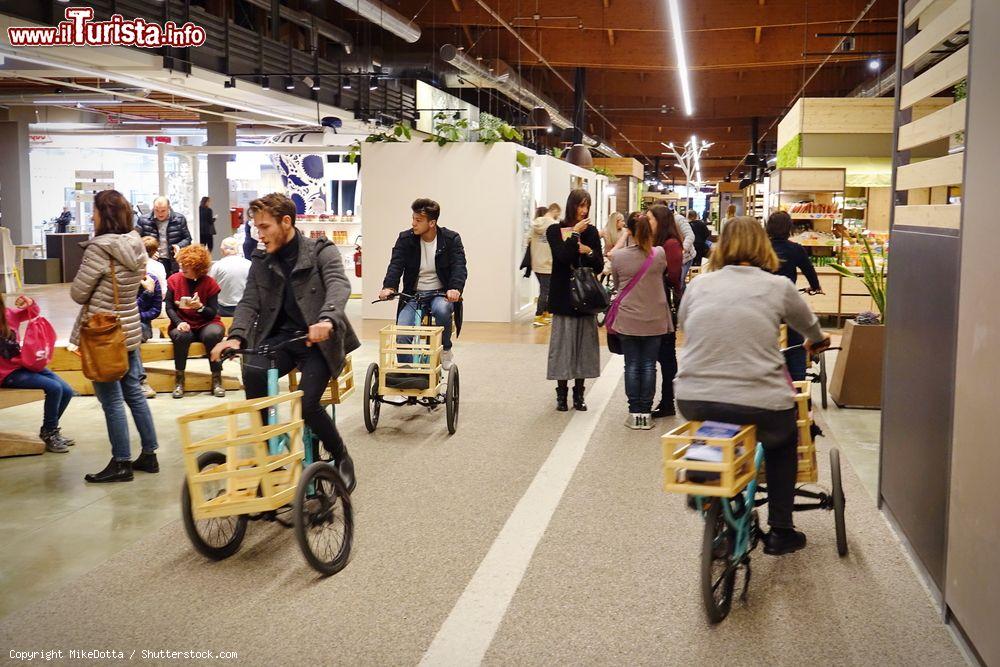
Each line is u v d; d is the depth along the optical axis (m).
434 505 4.95
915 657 3.22
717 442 3.27
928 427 3.88
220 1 17.06
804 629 3.44
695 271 15.95
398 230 13.89
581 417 7.20
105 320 5.20
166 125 27.70
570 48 21.55
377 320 13.65
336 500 4.54
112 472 5.41
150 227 11.59
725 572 3.50
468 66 19.20
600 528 4.58
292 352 4.55
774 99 32.59
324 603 3.67
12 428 6.74
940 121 4.04
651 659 3.21
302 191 23.00
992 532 2.96
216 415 3.78
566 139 26.62
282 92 17.20
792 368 6.36
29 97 22.27
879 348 7.67
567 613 3.58
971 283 3.25
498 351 10.72
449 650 3.27
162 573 3.98
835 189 14.45
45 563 4.13
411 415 7.25
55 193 30.44
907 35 4.80
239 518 4.27
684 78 22.56
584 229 7.19
